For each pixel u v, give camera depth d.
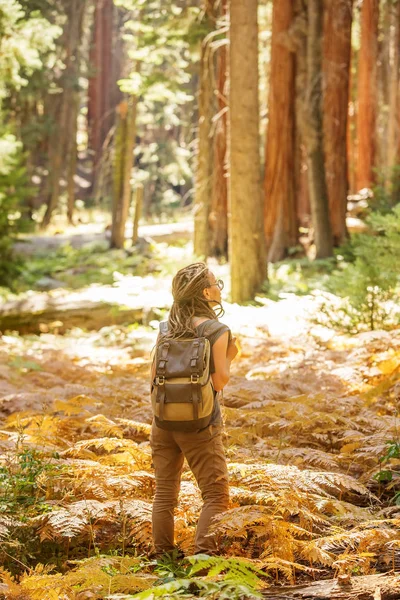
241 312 12.59
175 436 4.06
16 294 22.59
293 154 23.55
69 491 4.95
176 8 23.30
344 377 8.05
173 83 25.42
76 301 17.89
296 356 10.24
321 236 22.25
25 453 4.98
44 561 4.39
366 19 33.03
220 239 25.67
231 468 4.76
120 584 3.47
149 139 50.34
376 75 33.47
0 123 23.88
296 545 3.99
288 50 22.97
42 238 32.03
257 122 17.19
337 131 22.78
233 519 3.84
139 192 28.95
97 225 41.50
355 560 3.86
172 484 4.23
